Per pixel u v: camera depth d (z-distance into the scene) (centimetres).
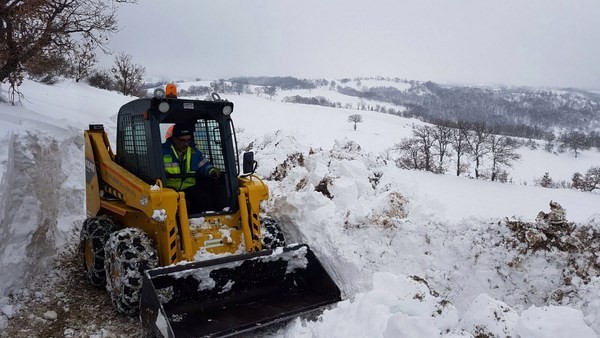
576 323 312
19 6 768
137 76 3067
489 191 1606
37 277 527
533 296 438
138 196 467
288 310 435
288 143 1001
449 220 519
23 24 799
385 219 533
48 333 425
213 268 429
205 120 532
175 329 398
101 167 561
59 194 660
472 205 1158
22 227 495
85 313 466
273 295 470
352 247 526
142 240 448
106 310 473
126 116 529
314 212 563
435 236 504
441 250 494
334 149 909
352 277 504
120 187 512
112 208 521
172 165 503
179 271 408
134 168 518
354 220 545
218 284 437
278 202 602
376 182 773
